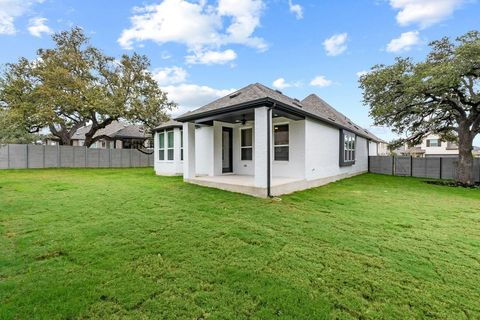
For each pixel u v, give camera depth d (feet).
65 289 7.86
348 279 8.75
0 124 33.50
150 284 8.25
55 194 23.11
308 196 23.80
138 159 68.64
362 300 7.59
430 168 46.80
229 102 25.84
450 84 30.86
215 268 9.40
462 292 8.06
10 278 8.48
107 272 8.98
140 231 13.25
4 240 11.82
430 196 25.66
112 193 23.75
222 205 19.25
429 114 39.27
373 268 9.56
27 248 10.91
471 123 36.96
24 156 52.03
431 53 35.37
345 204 20.61
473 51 28.55
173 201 20.44
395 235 13.28
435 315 6.98
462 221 16.07
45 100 52.03
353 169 46.47
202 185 28.04
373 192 27.43
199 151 36.19
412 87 33.40
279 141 30.60
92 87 56.29
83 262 9.70
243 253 10.76
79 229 13.43
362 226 14.75
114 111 56.59
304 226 14.58
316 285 8.35
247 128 33.73
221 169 33.60
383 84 37.55
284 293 7.86
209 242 11.92
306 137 28.37
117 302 7.31
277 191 23.20
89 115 59.82
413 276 9.01
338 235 13.14
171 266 9.50
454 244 12.07
